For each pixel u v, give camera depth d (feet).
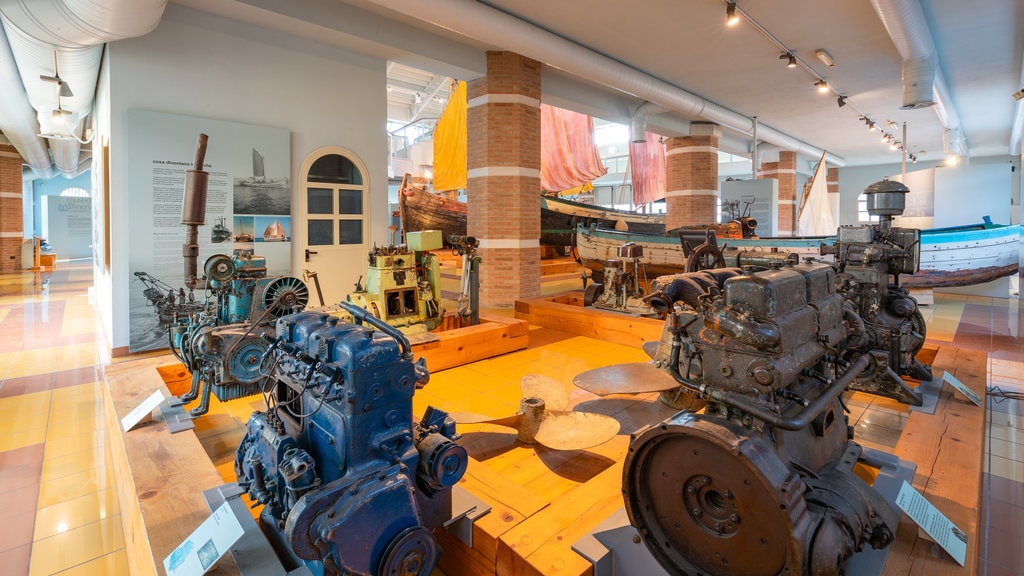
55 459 11.32
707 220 42.32
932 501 7.31
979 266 27.43
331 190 23.54
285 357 7.28
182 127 19.17
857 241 12.37
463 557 7.36
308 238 22.89
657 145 60.80
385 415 6.17
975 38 24.21
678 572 6.05
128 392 11.69
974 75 30.12
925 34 21.42
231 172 20.30
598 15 21.81
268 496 6.61
